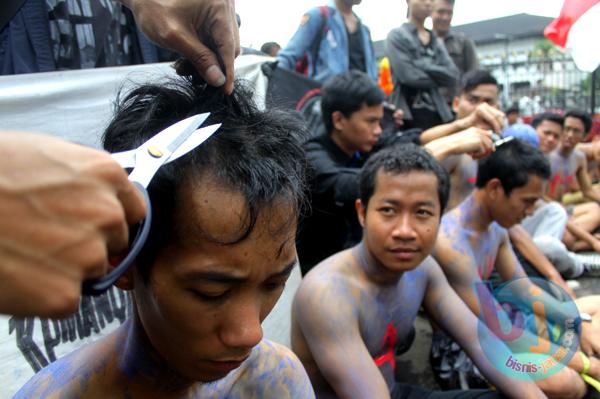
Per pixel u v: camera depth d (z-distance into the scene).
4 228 0.28
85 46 1.61
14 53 1.45
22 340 1.25
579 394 1.61
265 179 0.55
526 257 2.58
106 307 1.44
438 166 1.37
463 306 1.63
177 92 0.66
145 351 0.66
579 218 4.04
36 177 0.28
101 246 0.30
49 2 1.50
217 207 0.53
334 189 2.15
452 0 4.16
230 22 0.67
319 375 1.42
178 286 0.54
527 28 15.73
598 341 1.67
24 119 1.29
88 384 0.66
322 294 1.33
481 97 2.82
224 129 0.59
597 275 3.13
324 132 2.39
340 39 3.16
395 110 3.19
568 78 11.01
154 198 0.53
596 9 2.57
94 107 1.42
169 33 0.65
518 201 1.88
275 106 0.81
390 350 1.57
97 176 0.31
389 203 1.32
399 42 3.44
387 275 1.42
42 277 0.29
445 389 2.03
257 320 0.57
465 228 1.95
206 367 0.59
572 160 4.51
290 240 0.58
